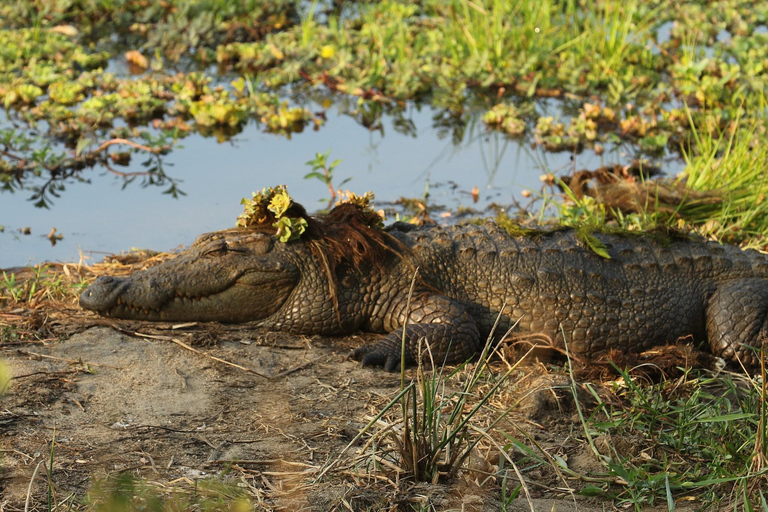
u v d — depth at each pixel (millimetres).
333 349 11906
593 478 8594
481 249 12633
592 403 10289
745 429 9375
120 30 29094
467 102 24766
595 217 16562
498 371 11336
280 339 12062
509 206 18344
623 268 12703
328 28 28688
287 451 8922
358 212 12547
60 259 15375
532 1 28312
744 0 31172
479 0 29188
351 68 25328
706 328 12680
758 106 22938
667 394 10625
